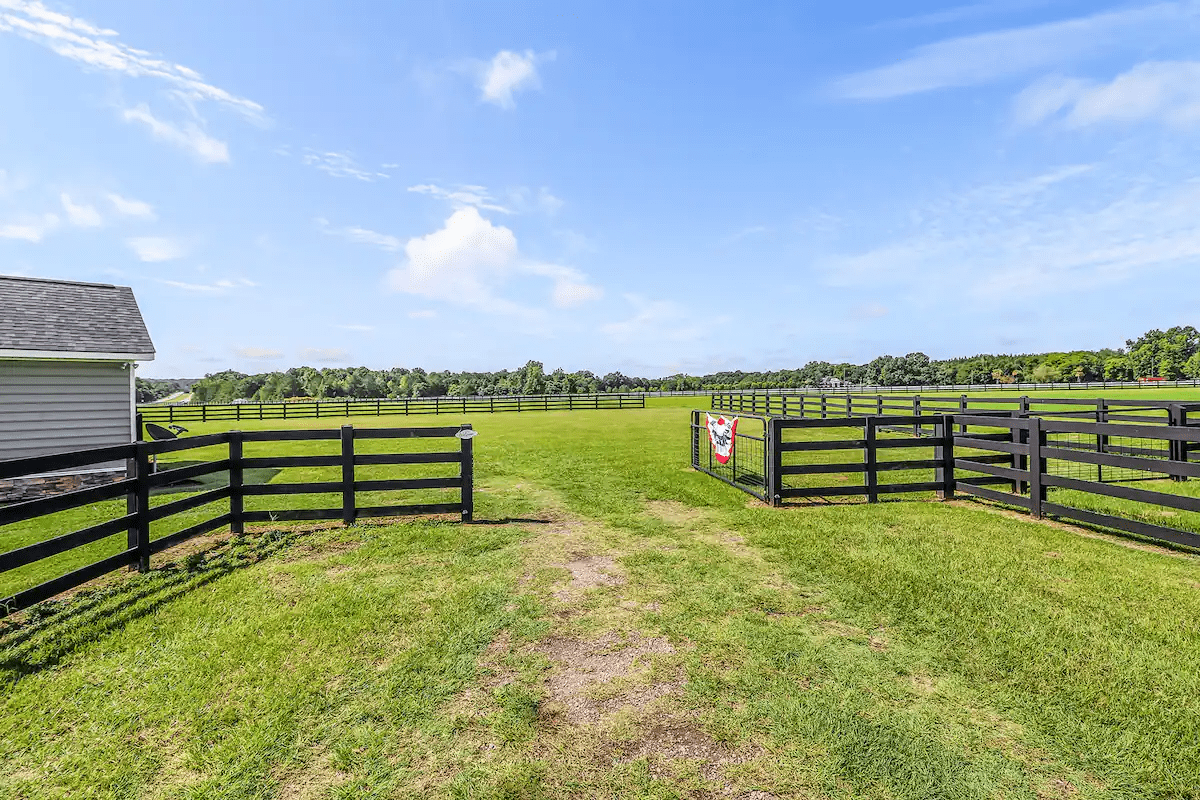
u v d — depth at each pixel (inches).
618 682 113.6
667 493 305.0
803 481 338.0
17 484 346.9
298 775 87.6
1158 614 136.3
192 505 207.8
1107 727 94.8
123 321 406.0
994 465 258.8
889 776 85.0
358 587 167.3
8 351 333.4
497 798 81.7
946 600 148.0
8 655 125.4
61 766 90.4
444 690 110.9
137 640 133.3
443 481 245.3
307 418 1161.4
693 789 83.1
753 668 117.7
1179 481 321.7
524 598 158.1
